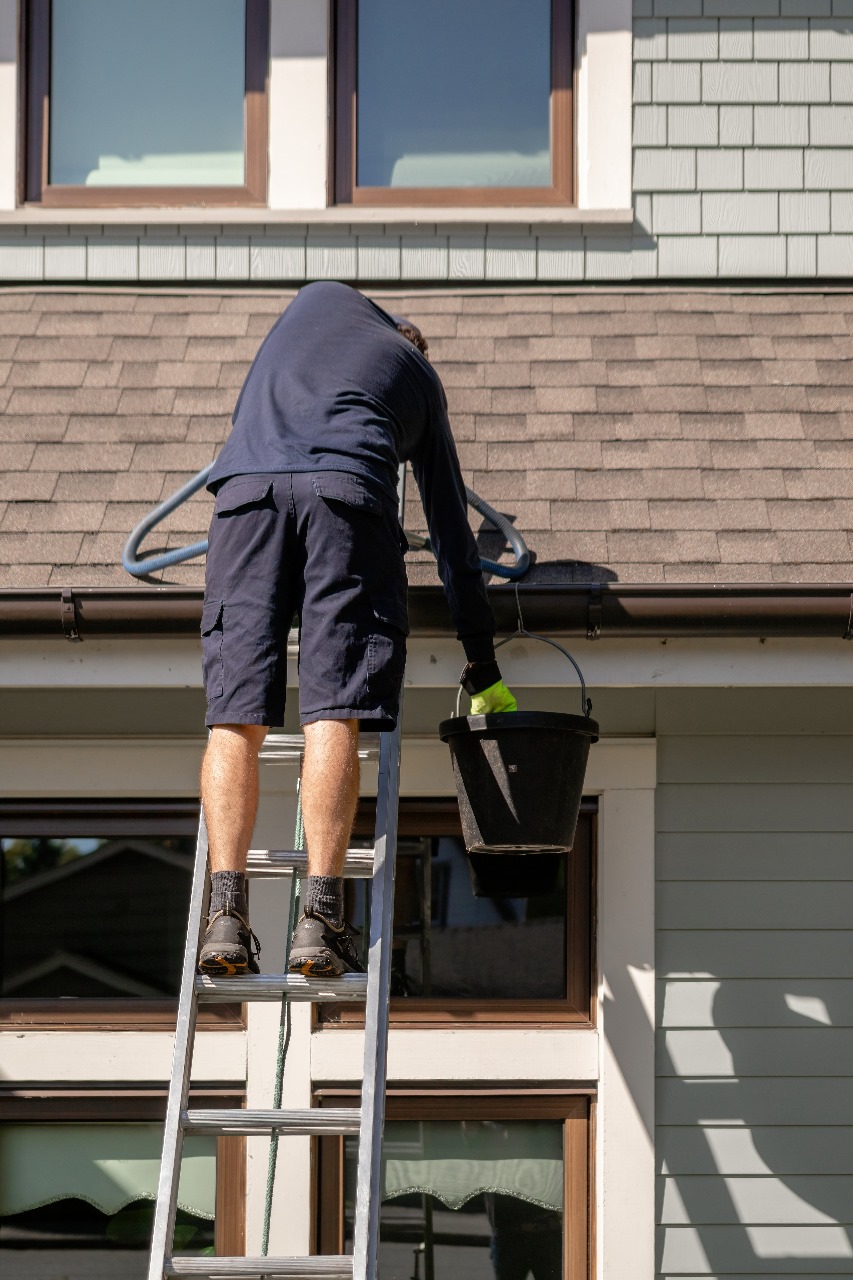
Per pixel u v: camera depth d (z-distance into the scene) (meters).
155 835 5.13
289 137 6.31
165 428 5.21
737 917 5.00
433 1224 4.92
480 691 4.09
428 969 5.07
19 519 4.71
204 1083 4.91
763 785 5.05
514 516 4.72
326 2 6.36
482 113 6.43
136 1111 4.93
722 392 5.38
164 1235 3.05
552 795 4.07
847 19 6.32
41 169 6.39
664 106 6.32
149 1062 4.92
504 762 4.05
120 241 6.30
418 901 5.11
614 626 4.30
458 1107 4.96
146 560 4.47
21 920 5.10
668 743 5.07
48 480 4.91
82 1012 5.02
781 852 5.03
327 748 3.42
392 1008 5.01
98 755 5.04
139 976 5.06
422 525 4.85
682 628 4.30
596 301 6.09
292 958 3.27
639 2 6.34
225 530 3.57
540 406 5.31
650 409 5.28
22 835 5.11
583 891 5.07
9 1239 4.95
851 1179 4.87
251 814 3.46
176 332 5.87
